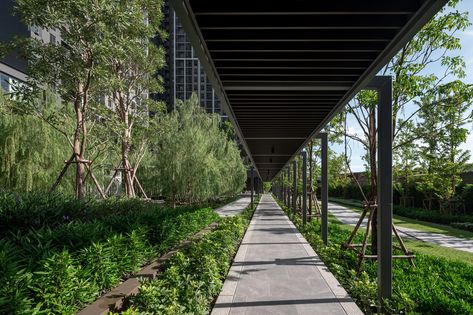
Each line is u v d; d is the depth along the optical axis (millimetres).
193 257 5035
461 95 6480
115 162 16500
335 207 29641
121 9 8445
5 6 23297
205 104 91688
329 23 3697
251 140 11773
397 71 6742
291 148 13891
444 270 5977
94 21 8266
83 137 9828
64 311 3088
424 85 6430
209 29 3916
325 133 8992
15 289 2705
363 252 6086
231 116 7410
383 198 4305
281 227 12383
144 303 3260
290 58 4574
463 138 7035
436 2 2900
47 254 3303
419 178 20172
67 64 8977
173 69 91812
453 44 6453
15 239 3941
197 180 19109
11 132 10508
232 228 9117
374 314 3979
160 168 18875
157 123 15188
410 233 13461
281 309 4031
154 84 14688
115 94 14367
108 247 4266
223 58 4641
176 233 7375
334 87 5504
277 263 6500
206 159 19500
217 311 3965
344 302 4289
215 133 25672
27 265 3082
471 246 10430
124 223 5758
